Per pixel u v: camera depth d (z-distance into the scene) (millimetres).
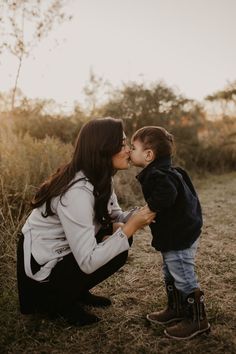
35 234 2371
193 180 8398
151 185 2246
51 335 2330
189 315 2299
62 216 2238
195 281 2309
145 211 2254
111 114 9195
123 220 2717
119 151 2311
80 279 2338
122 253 2455
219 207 5746
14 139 5129
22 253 2363
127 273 3258
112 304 2729
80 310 2480
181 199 2254
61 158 5121
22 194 3900
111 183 2363
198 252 3779
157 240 2307
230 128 11383
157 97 9445
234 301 2756
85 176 2283
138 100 9375
